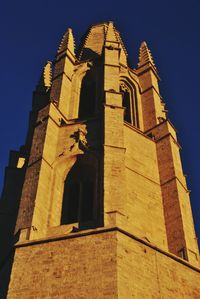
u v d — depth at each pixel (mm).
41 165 32375
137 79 47906
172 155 37188
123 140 33500
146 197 33125
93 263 25047
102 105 37719
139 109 44219
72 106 41375
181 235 31312
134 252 26172
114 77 41344
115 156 32062
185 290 27031
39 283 24953
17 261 26250
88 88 45844
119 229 26422
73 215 32500
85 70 46250
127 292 23875
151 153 37531
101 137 34500
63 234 27109
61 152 34625
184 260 28578
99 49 52438
